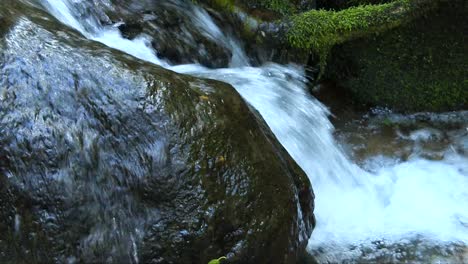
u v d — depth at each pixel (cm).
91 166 295
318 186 447
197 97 322
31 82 299
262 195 317
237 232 307
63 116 297
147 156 299
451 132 523
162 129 303
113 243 295
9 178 288
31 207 288
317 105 523
